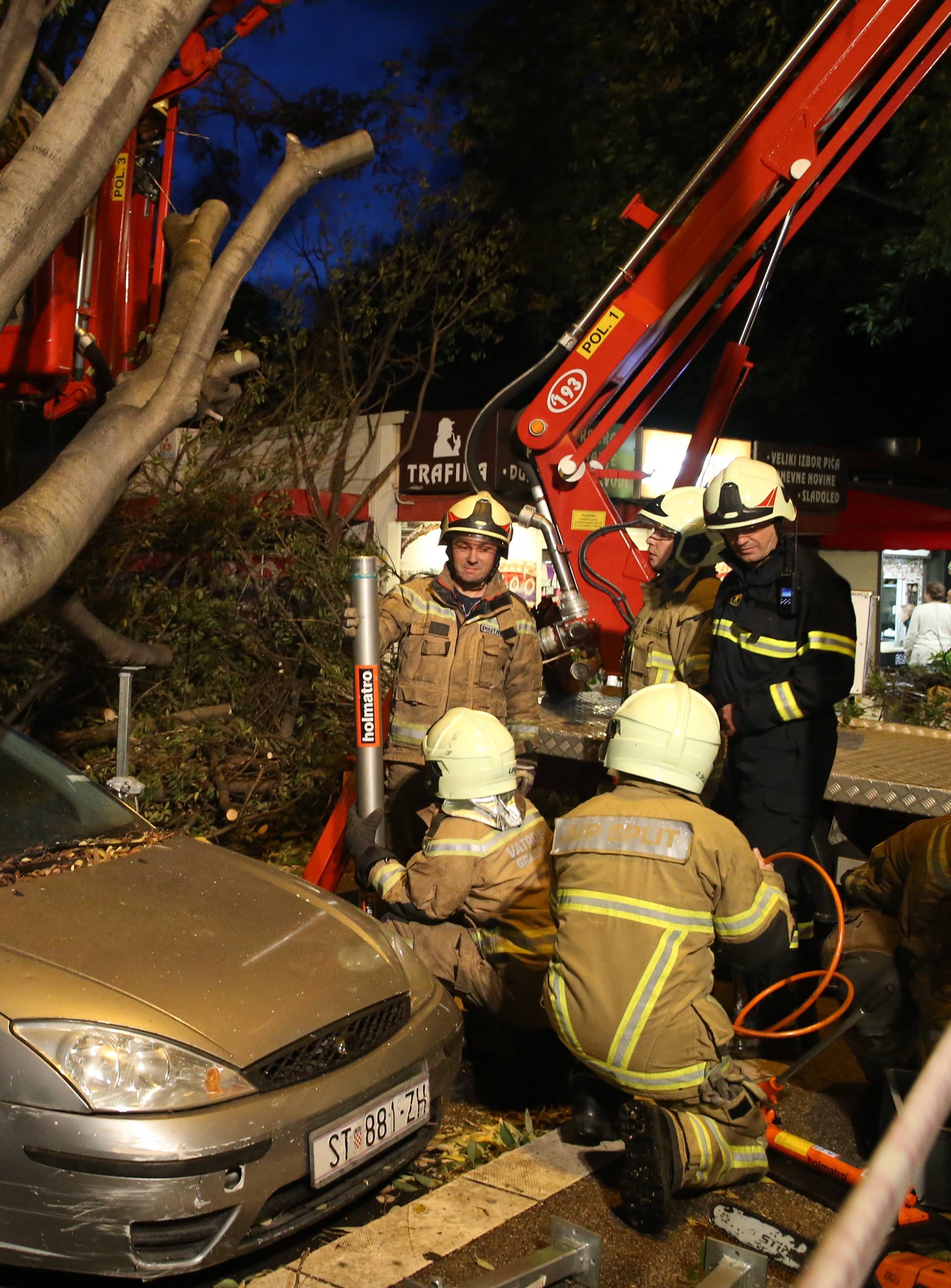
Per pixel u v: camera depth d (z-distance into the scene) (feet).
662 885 9.95
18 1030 8.40
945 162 38.50
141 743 22.57
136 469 13.58
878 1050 11.34
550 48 49.39
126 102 12.31
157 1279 8.32
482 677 15.15
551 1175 10.72
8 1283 8.68
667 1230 9.87
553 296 48.65
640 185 47.09
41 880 10.47
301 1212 9.08
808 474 39.99
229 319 47.26
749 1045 13.56
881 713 24.90
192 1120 8.30
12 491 24.77
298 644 25.93
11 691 22.04
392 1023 10.16
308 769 23.07
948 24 19.45
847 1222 2.48
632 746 10.43
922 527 41.19
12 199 11.97
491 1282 8.37
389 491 36.24
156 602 24.26
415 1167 11.14
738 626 13.32
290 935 10.40
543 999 10.55
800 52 18.54
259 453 35.19
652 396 20.86
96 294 16.89
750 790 13.44
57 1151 8.08
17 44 12.93
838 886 15.47
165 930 9.93
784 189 19.72
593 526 19.77
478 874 12.14
